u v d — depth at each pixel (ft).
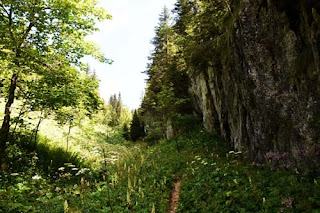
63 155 44.27
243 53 31.55
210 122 64.08
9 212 20.67
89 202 26.25
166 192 29.63
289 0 25.30
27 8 30.81
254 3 29.96
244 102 34.30
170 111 68.33
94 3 37.11
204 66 53.62
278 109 27.40
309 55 23.00
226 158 40.70
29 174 31.83
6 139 33.71
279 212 18.31
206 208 22.85
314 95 22.81
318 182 20.22
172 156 51.90
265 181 24.44
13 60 28.86
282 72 26.86
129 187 28.63
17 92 35.83
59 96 31.35
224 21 40.04
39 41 34.35
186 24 53.72
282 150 27.32
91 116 43.32
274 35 27.53
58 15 33.42
